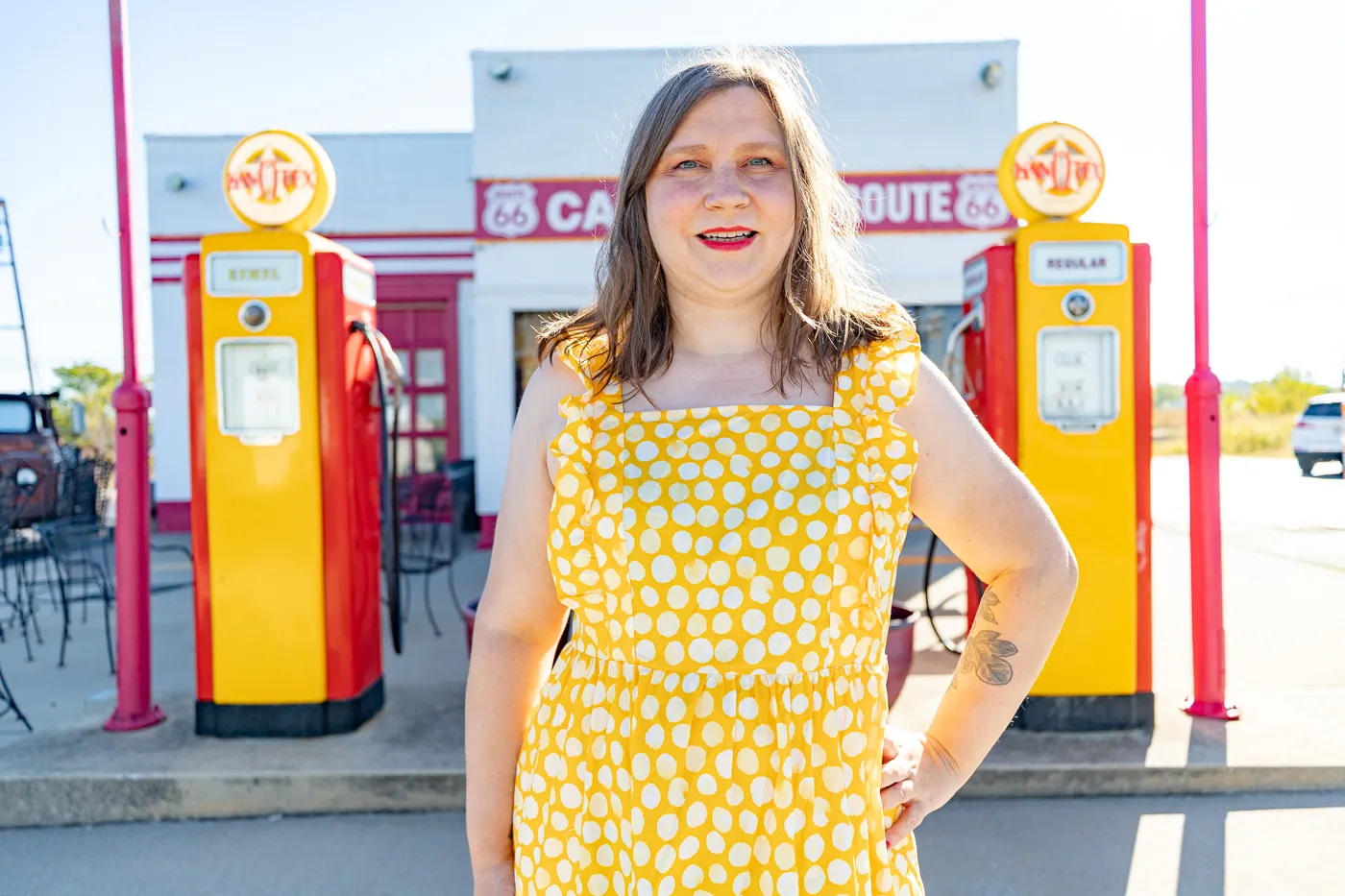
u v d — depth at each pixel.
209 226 10.91
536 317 9.04
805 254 1.29
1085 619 3.93
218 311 3.99
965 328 4.36
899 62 8.68
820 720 1.16
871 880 1.18
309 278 3.99
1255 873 3.00
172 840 3.39
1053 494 3.94
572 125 8.80
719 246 1.25
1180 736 3.88
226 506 4.01
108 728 4.10
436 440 11.25
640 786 1.15
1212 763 3.58
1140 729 3.94
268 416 4.02
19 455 9.67
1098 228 3.96
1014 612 1.31
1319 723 4.01
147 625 4.20
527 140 8.82
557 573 1.23
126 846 3.35
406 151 11.02
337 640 4.04
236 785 3.58
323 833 3.44
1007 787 3.57
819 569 1.15
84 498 7.17
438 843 3.35
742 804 1.14
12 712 4.46
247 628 4.01
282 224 4.04
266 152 4.02
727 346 1.32
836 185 1.49
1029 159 4.02
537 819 1.26
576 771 1.22
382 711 4.36
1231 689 4.56
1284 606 6.59
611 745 1.19
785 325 1.28
